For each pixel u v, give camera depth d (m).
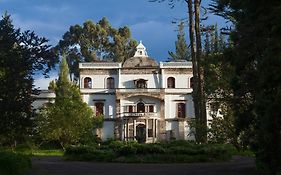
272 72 12.73
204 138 30.48
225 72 28.28
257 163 18.53
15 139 16.75
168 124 67.75
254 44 14.13
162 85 68.94
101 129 67.62
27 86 15.31
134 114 67.06
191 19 30.05
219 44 29.16
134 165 23.86
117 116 67.94
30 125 15.84
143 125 67.56
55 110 51.50
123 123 67.44
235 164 24.33
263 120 13.71
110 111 68.38
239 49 14.93
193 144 29.45
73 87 59.78
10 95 14.90
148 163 25.81
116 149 28.06
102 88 69.00
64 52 93.25
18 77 15.02
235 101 19.92
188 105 68.12
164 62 69.38
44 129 49.78
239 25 14.89
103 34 95.12
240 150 33.31
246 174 18.58
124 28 98.12
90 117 56.81
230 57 16.73
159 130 67.50
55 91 61.69
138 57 70.69
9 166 16.44
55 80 69.31
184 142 31.88
